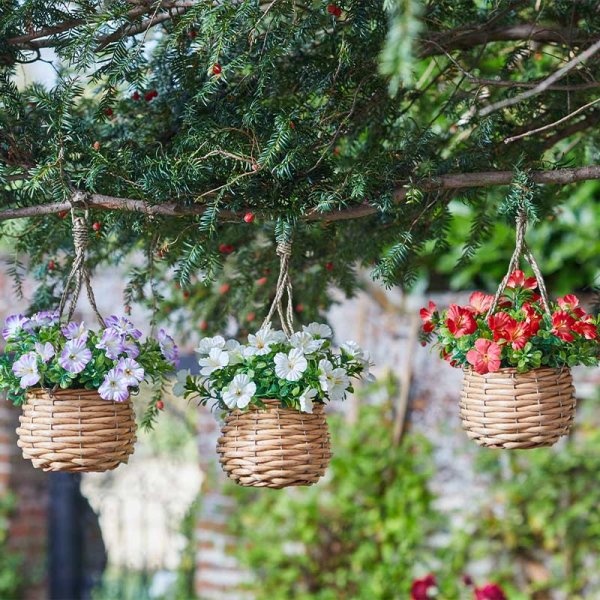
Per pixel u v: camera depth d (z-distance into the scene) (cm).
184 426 546
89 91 265
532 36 237
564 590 402
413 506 428
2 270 490
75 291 204
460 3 234
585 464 406
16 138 218
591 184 402
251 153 205
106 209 214
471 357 196
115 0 207
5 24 205
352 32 212
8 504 501
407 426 439
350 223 254
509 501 414
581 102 244
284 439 198
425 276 438
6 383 200
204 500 468
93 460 196
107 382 193
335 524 439
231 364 203
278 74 222
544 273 419
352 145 250
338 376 202
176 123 229
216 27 192
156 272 282
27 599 511
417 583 363
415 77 231
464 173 222
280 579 441
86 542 542
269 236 273
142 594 532
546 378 200
